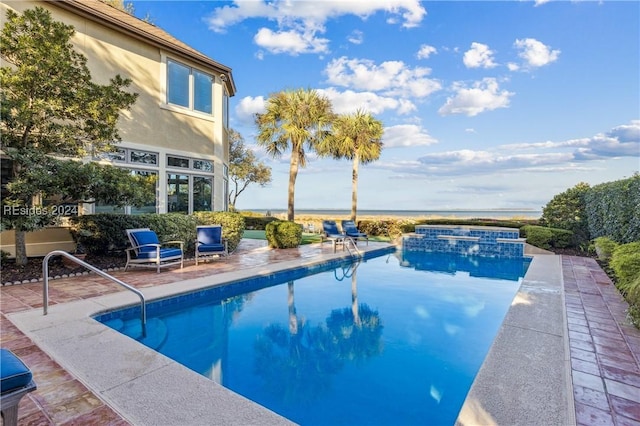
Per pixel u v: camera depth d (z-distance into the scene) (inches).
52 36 269.9
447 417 119.8
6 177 306.5
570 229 513.3
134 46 427.2
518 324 181.2
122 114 413.4
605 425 96.2
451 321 219.6
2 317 183.5
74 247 373.4
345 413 122.9
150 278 288.7
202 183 506.6
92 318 186.4
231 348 178.9
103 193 292.0
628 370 129.3
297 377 148.1
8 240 338.0
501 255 523.2
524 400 108.7
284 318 225.6
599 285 276.2
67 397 108.3
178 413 100.8
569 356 141.3
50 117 281.9
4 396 77.1
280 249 493.0
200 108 504.1
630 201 333.1
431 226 614.2
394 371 153.0
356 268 410.3
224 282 279.0
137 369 127.5
